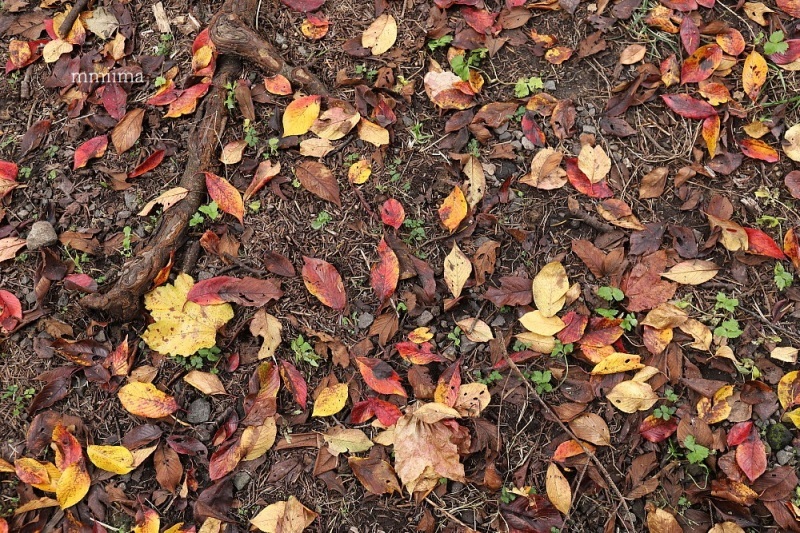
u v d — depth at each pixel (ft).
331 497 5.38
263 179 5.74
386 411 5.41
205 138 5.81
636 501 5.35
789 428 5.37
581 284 5.59
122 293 5.50
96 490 5.39
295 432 5.45
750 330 5.52
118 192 5.81
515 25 6.05
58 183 5.84
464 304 5.60
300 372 5.52
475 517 5.34
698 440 5.34
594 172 5.72
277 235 5.72
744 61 5.92
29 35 6.19
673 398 5.40
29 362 5.57
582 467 5.36
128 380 5.50
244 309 5.60
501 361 5.48
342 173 5.80
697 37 5.92
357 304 5.59
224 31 5.88
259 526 5.29
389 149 5.83
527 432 5.43
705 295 5.58
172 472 5.38
